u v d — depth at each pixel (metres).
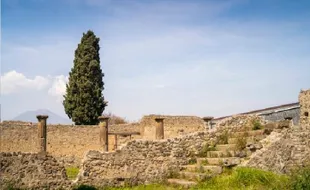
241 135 19.55
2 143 28.66
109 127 32.22
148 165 18.08
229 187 14.99
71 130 30.73
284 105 26.48
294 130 17.94
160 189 16.09
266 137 18.11
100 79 37.59
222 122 20.27
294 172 15.16
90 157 17.31
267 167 16.84
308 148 17.86
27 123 29.72
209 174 16.34
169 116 33.34
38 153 16.83
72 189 16.83
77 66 37.12
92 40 37.38
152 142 18.38
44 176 16.72
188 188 15.88
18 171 16.28
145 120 32.78
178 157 18.72
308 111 22.52
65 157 30.22
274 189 14.15
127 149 17.89
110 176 17.41
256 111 29.08
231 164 16.91
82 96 36.34
